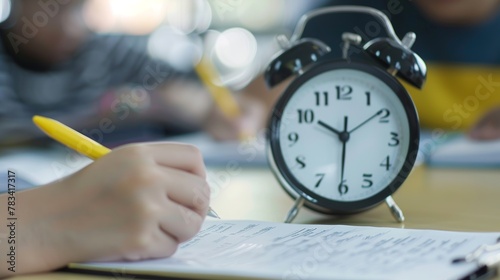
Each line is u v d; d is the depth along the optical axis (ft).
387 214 2.85
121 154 2.33
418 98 5.22
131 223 2.26
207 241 2.43
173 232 2.29
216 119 4.71
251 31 7.19
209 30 7.01
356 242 2.36
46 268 2.28
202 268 2.18
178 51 6.75
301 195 2.74
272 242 2.39
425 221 2.72
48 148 4.74
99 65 6.32
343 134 2.78
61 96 6.08
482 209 2.89
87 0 6.39
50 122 2.43
